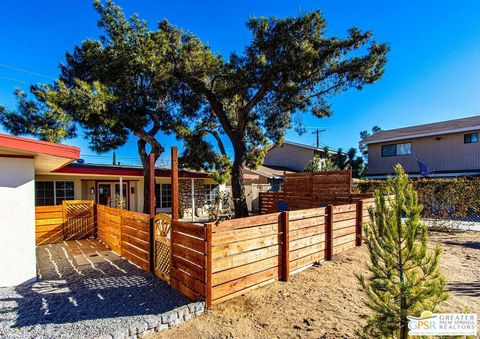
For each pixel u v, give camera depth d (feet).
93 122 31.99
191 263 12.42
